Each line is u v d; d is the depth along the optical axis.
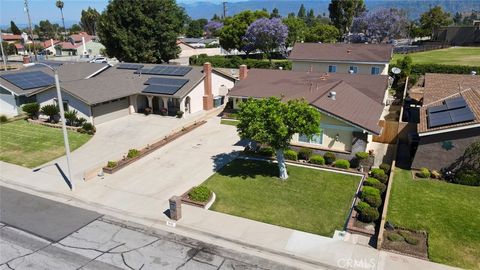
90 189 21.91
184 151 27.89
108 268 15.03
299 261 15.32
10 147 29.39
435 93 30.11
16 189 22.25
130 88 38.38
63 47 99.19
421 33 100.88
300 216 18.47
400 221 17.69
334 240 16.45
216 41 116.25
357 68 49.50
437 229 16.97
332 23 98.69
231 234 17.06
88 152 28.16
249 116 21.22
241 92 36.31
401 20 78.19
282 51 85.12
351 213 18.36
